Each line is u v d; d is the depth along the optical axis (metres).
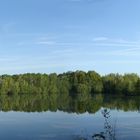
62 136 34.06
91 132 35.06
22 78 127.69
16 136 34.84
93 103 76.31
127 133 34.06
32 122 45.19
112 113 50.66
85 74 130.12
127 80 106.56
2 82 120.25
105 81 121.19
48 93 129.00
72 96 112.88
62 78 132.88
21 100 95.56
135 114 49.09
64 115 52.16
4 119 49.28
